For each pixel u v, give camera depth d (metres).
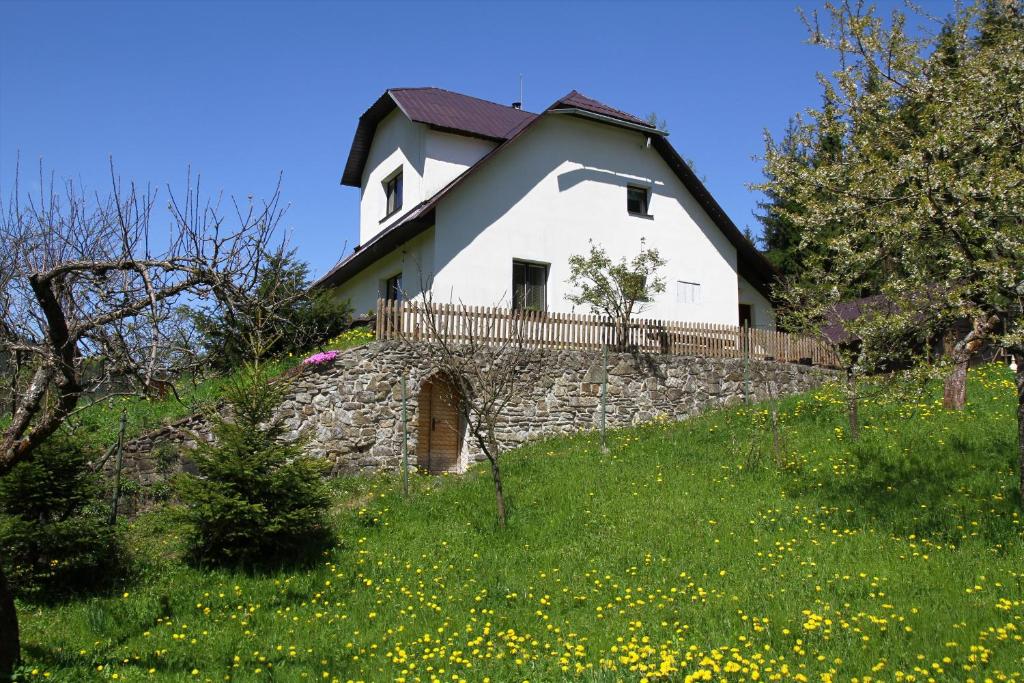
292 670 7.30
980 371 18.22
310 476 11.27
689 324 20.91
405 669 7.22
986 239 9.57
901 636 7.11
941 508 10.40
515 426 17.77
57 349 7.25
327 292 19.89
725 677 6.52
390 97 23.17
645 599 8.55
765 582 8.67
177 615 9.05
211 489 10.70
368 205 25.73
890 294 11.11
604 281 20.03
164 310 7.61
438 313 17.39
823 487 12.00
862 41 11.94
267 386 11.50
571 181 21.78
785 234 34.12
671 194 23.56
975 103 10.48
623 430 17.80
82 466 10.75
